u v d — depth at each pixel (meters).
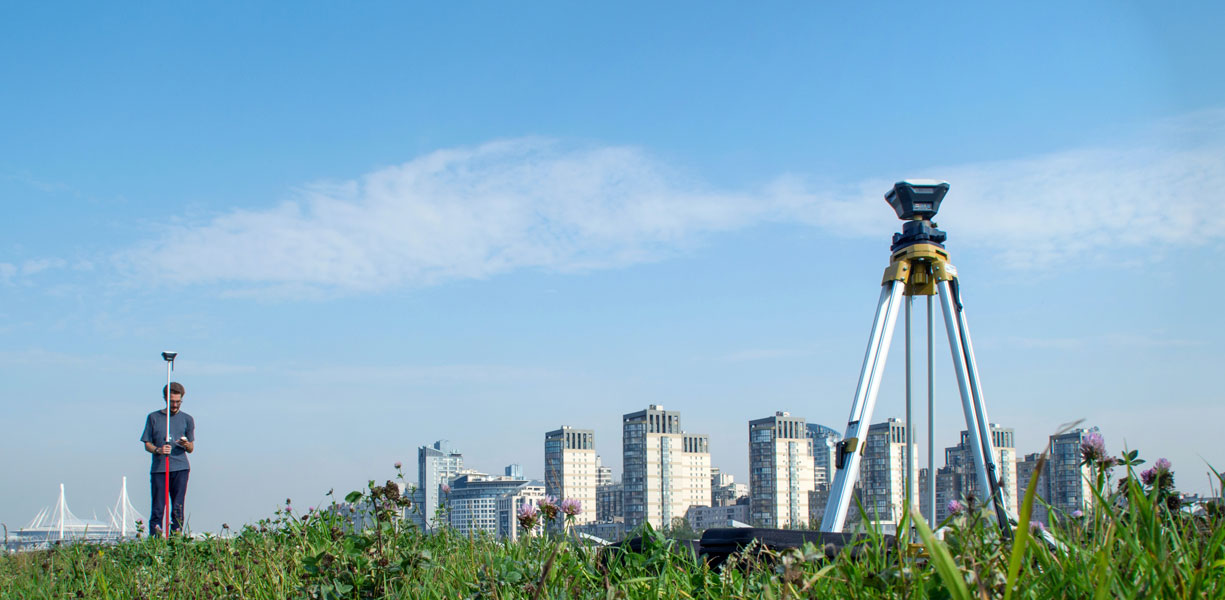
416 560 4.81
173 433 11.70
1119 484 3.12
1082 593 2.61
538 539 5.02
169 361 11.76
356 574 4.73
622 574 4.21
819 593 3.07
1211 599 2.55
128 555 8.38
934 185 7.65
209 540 8.43
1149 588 2.50
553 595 4.00
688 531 5.00
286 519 7.84
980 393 7.36
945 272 7.57
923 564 3.06
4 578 7.25
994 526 3.23
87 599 6.21
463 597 4.31
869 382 7.33
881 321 7.55
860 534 4.14
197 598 5.78
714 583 3.89
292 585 5.43
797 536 4.33
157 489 11.52
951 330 7.57
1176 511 3.51
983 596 2.46
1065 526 3.26
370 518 5.51
